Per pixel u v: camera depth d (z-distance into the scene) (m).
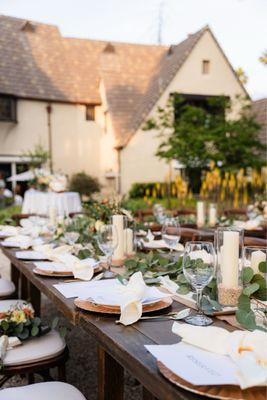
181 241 4.26
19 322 2.26
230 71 19.86
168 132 18.27
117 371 1.99
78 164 20.09
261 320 1.56
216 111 16.20
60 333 2.27
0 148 18.38
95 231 3.21
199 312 1.67
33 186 11.03
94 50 22.11
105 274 2.38
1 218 11.06
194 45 19.34
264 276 1.62
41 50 20.42
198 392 1.02
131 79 20.94
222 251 1.75
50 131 19.34
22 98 18.61
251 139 13.98
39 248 3.24
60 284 2.18
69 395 1.81
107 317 1.66
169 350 1.24
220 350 1.22
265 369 1.07
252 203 10.15
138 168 18.81
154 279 2.12
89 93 20.31
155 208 5.90
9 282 3.79
